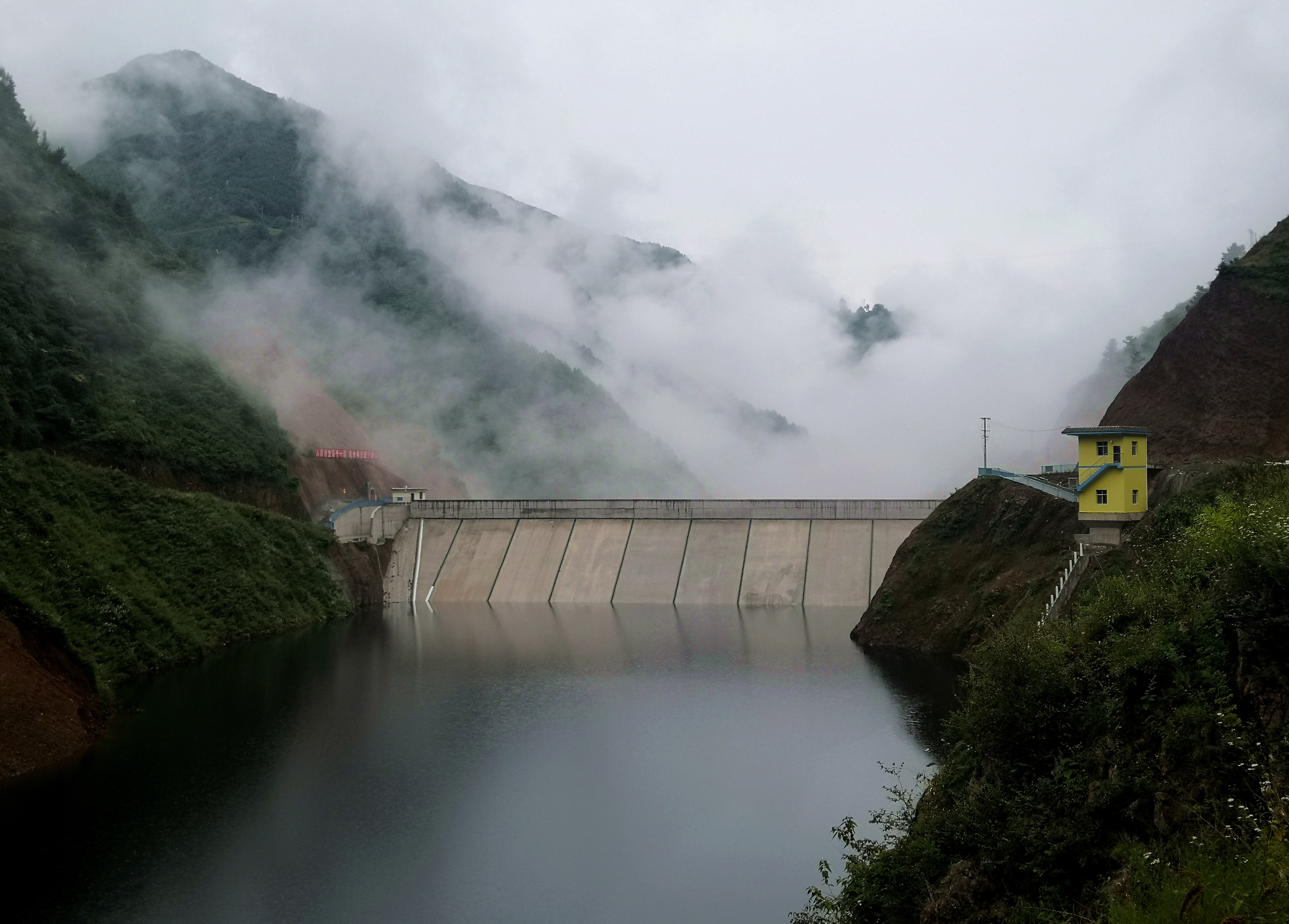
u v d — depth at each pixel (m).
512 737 48.47
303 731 49.56
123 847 34.88
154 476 85.12
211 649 70.19
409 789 40.97
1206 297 64.44
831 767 41.91
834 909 24.81
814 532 101.31
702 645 73.25
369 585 102.06
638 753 45.31
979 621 60.06
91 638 59.41
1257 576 21.80
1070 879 20.12
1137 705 22.75
